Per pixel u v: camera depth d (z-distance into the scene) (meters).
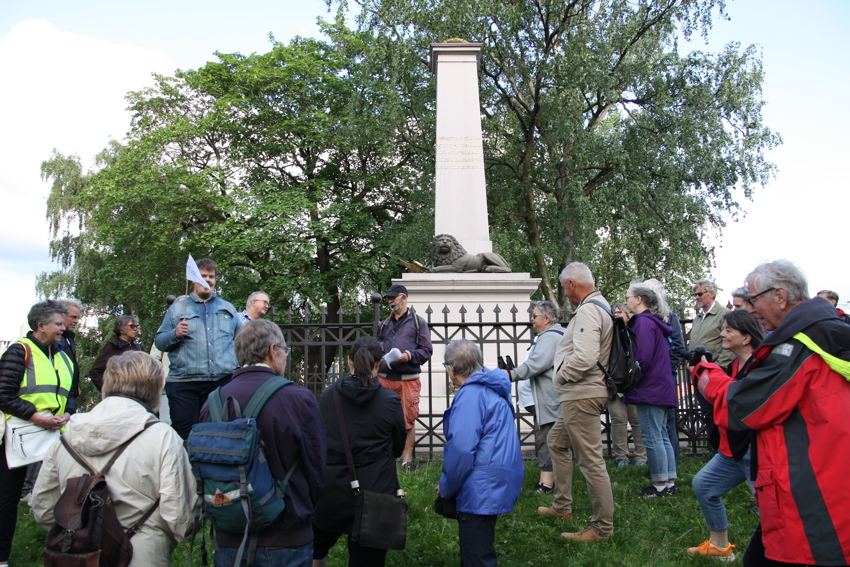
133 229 18.44
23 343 4.16
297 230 18.03
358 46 19.05
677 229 15.27
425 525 4.47
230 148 19.47
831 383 2.28
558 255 15.97
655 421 4.93
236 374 2.71
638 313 5.07
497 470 3.19
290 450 2.54
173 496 2.54
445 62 10.80
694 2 15.03
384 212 21.22
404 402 5.69
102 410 2.60
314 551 3.32
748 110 15.12
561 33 16.09
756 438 2.49
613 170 16.20
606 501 4.05
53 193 25.78
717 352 5.86
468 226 10.16
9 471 3.93
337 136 17.78
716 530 3.87
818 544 2.21
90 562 2.36
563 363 4.07
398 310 5.80
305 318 6.69
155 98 19.91
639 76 15.23
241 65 18.95
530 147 17.08
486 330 8.35
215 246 18.03
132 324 5.98
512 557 3.98
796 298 2.54
